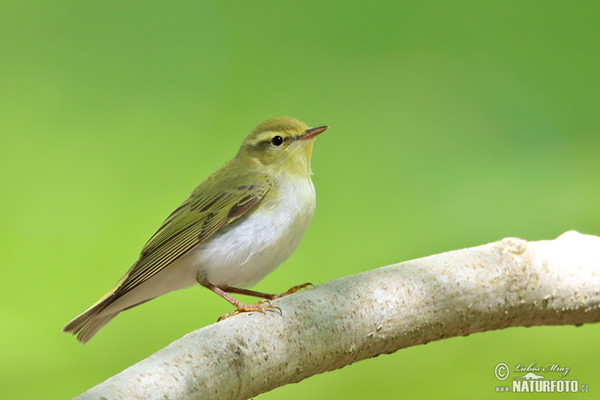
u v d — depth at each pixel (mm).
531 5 13297
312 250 11359
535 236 10953
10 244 11094
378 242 11312
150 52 13609
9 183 11781
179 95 13109
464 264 6688
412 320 6430
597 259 6859
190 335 5703
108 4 14047
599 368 9656
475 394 9742
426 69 13109
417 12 13555
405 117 12617
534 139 12125
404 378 9984
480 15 13398
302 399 9906
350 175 12070
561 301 6773
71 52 13500
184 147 12375
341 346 6219
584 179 11469
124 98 13055
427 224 11359
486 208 11352
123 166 12094
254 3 13938
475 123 12453
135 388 5070
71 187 11773
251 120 12672
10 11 13711
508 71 12953
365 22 13570
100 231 11328
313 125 12531
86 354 10281
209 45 13664
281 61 13352
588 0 13156
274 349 5895
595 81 12539
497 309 6664
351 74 13023
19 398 9789
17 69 13219
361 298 6324
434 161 12047
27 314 10445
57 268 10938
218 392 5488
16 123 12484
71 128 12516
